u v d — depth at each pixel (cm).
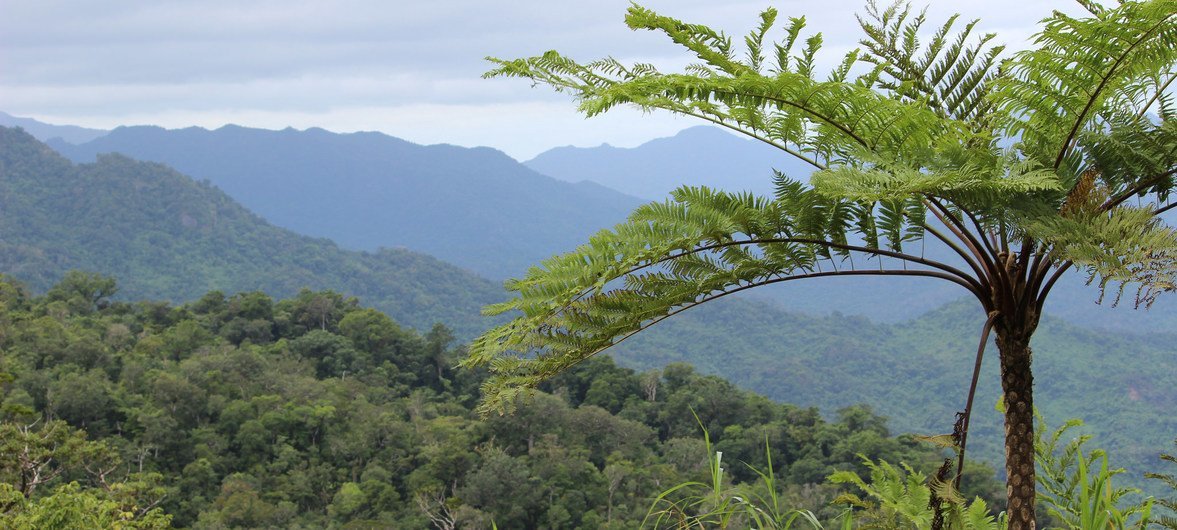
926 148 246
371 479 5041
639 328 274
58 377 5812
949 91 284
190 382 6066
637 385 6438
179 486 4931
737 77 229
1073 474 280
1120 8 220
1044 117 254
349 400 6406
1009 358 256
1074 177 254
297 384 6419
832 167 241
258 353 7206
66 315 7312
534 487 4756
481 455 5103
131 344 7038
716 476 246
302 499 5097
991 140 259
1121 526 253
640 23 254
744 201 254
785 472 5138
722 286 264
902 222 251
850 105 236
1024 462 257
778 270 260
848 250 256
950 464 222
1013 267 254
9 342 6125
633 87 232
